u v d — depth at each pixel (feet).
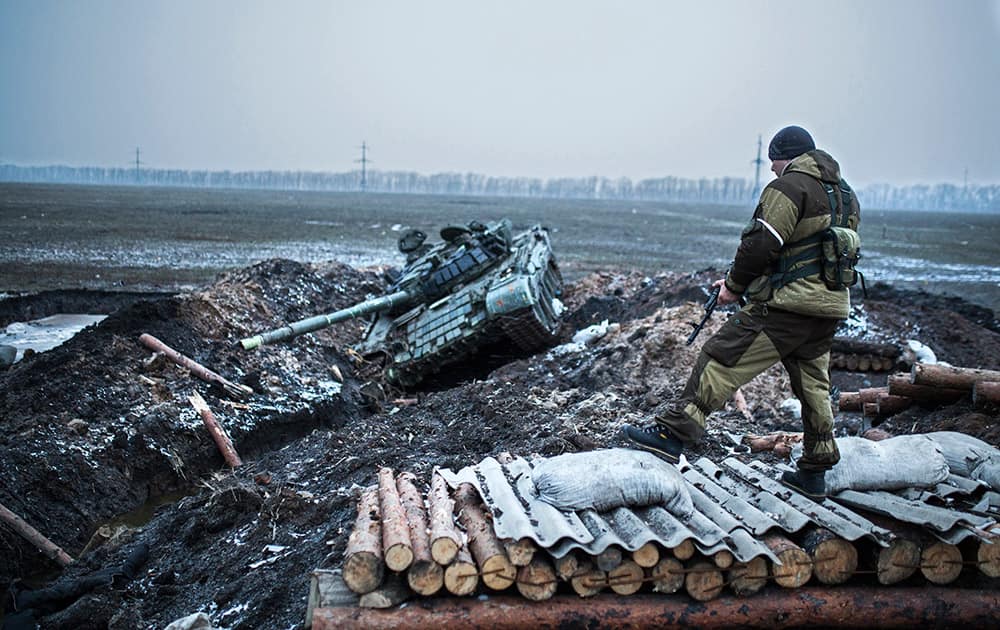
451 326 51.67
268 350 49.88
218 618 21.67
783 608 17.29
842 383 48.65
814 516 18.42
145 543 27.48
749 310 18.34
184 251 123.03
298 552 23.41
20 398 37.58
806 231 17.70
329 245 146.41
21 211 195.00
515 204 474.90
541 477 18.44
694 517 18.11
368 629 16.42
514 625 16.79
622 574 17.02
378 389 52.31
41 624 23.66
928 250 186.09
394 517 17.83
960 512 18.76
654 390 38.17
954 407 28.19
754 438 28.07
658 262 138.31
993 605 17.51
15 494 31.17
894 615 17.47
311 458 33.88
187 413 39.93
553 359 49.98
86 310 73.77
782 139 18.61
